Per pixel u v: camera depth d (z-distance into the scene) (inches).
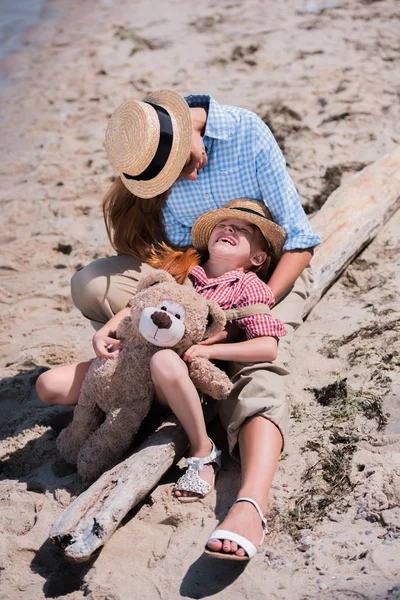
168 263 141.6
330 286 175.9
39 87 309.0
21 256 203.9
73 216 221.3
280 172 143.9
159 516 118.3
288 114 255.0
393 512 113.5
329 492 120.4
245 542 105.8
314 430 133.3
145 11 379.2
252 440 119.9
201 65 303.7
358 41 309.6
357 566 105.7
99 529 107.7
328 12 342.6
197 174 146.0
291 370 148.9
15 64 337.1
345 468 123.7
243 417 121.7
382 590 100.2
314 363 149.7
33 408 148.0
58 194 232.1
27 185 239.1
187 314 122.1
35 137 268.8
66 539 107.1
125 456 126.0
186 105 134.1
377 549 107.7
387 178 196.7
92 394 125.0
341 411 136.4
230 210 138.0
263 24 337.7
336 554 108.7
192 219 151.4
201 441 122.2
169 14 368.2
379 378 141.2
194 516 117.5
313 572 106.2
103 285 142.2
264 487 114.3
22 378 155.6
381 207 188.7
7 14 409.1
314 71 285.3
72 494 123.5
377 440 128.2
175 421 127.7
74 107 287.3
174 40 332.8
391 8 341.1
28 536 116.6
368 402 136.1
